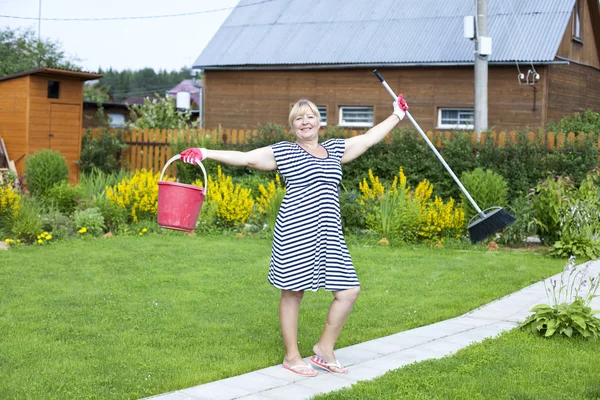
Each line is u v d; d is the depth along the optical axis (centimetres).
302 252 470
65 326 586
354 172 1402
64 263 868
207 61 2144
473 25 1423
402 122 1900
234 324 610
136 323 605
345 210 1150
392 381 457
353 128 1964
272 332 589
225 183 1220
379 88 1920
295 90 2044
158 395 435
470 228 682
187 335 573
